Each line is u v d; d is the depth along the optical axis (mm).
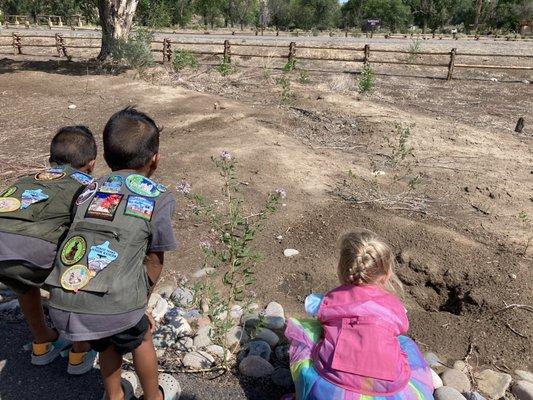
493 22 50594
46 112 8859
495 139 8180
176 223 4836
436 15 49938
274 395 2883
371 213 5125
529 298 3865
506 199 5688
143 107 9141
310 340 2621
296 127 8180
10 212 2570
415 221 4992
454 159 7051
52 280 2260
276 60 17328
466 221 5090
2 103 9453
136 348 2414
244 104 9539
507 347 3408
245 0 54156
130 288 2234
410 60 17688
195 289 3377
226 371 3041
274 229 4816
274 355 3213
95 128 8000
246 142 7215
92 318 2180
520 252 4496
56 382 2918
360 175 6215
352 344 2416
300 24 55781
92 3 15141
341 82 12789
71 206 2646
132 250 2258
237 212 3906
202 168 6176
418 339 3506
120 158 2445
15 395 2818
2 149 6910
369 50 15836
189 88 11125
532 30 47625
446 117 9734
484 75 16047
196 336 3291
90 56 17688
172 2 39406
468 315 3801
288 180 5930
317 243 4578
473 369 3201
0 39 21531
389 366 2361
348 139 7734
